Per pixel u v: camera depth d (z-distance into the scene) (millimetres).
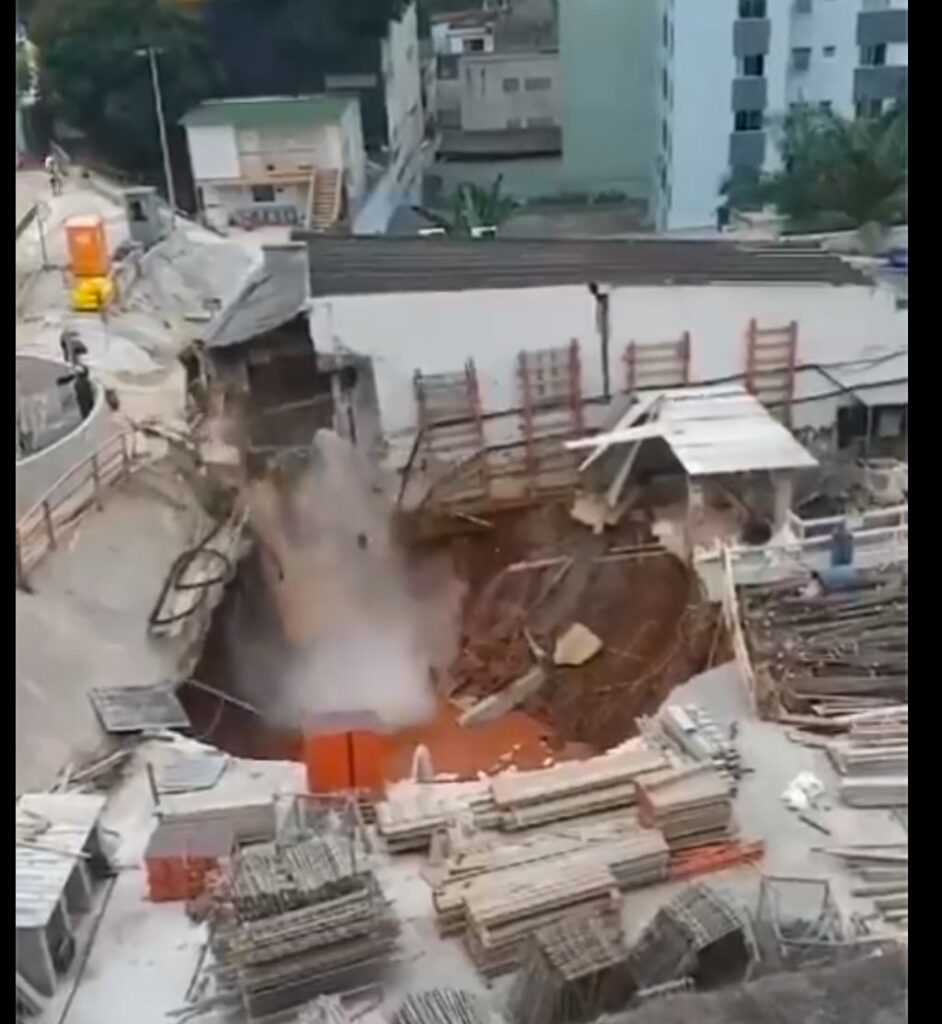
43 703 13531
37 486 16656
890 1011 7180
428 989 8984
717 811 10578
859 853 10203
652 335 18344
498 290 18359
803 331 18203
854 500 16562
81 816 10641
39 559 15930
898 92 20328
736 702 12961
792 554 14812
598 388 18516
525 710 16375
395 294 18422
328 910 9305
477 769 14961
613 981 8492
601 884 9578
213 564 17250
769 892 9562
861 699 12500
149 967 9461
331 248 20734
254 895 9398
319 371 18562
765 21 20344
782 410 18250
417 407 18500
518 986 8758
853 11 20094
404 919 9758
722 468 16438
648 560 17188
